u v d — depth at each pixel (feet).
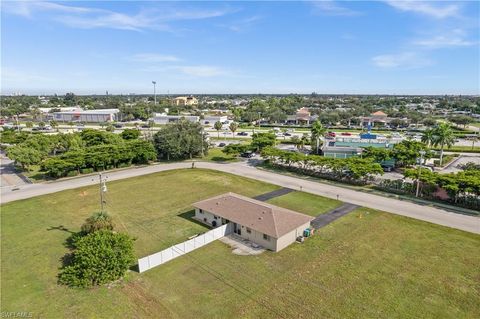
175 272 100.01
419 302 84.94
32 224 135.54
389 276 97.04
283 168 236.84
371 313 80.59
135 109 618.85
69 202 163.94
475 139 358.64
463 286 91.97
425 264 103.91
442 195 170.30
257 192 181.98
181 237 124.47
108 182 200.23
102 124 526.16
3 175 219.20
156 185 195.42
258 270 100.89
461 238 122.42
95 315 79.41
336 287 91.56
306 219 126.41
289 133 419.95
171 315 79.97
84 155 221.66
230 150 260.01
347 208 155.12
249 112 577.84
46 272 98.53
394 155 231.30
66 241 119.96
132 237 123.44
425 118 511.40
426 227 132.46
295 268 101.96
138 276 97.50
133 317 79.10
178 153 259.19
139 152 245.65
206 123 538.06
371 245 117.19
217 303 84.74
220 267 102.83
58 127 471.62
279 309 82.17
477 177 158.20
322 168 230.48
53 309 81.51
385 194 176.14
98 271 91.50
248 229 122.11
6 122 558.15
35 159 228.63
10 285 91.66
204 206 140.05
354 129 467.52
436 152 291.38
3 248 114.01
